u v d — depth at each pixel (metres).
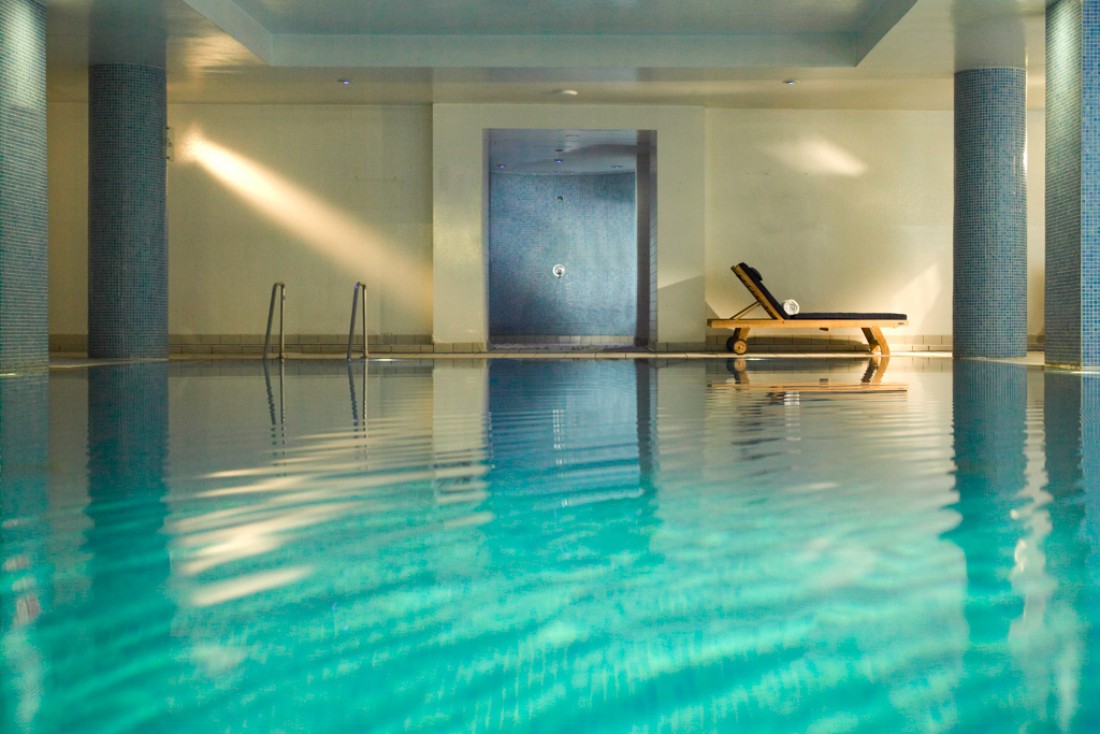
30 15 7.10
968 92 9.53
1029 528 1.46
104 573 1.22
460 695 0.81
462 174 11.26
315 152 11.46
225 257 11.48
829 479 1.96
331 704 0.79
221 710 0.78
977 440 2.66
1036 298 12.01
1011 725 0.74
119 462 2.28
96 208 9.36
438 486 1.90
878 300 11.76
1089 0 6.93
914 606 1.05
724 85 10.44
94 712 0.78
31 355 7.15
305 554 1.32
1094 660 0.88
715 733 0.72
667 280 11.45
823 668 0.86
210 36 8.63
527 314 15.62
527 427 3.04
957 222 9.60
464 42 9.70
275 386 5.34
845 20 9.18
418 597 1.10
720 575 1.19
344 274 11.53
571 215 15.59
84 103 11.38
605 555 1.30
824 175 11.68
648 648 0.92
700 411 3.62
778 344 11.77
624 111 11.34
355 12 9.00
